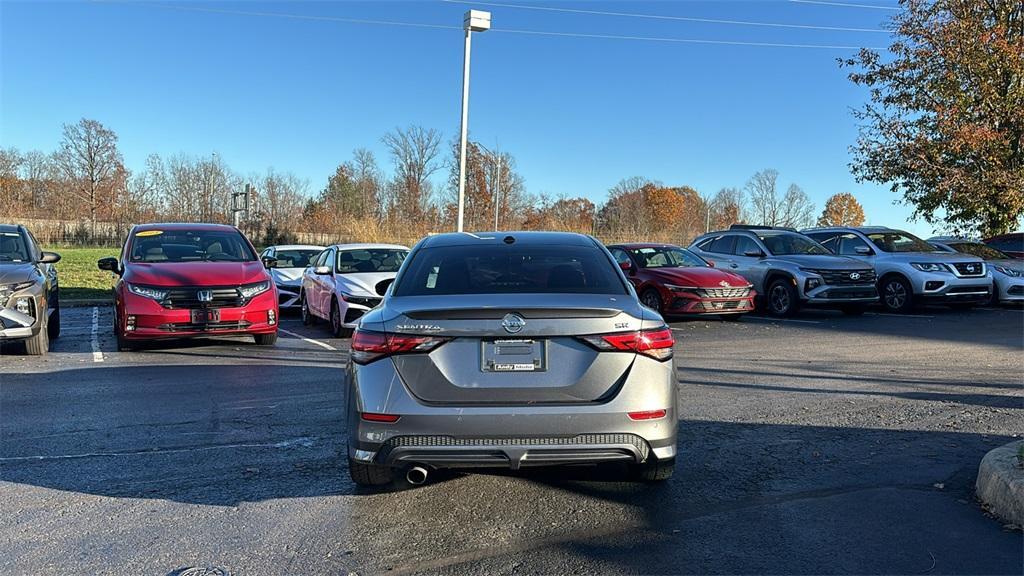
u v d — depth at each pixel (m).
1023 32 19.48
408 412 3.68
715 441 5.41
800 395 6.98
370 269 12.15
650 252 13.97
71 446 5.33
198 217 54.78
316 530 3.84
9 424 5.94
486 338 3.72
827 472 4.72
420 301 4.02
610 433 3.70
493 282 4.41
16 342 10.41
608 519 3.97
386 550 3.60
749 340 10.85
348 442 3.96
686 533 3.78
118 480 4.62
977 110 19.27
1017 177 18.73
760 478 4.61
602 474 4.68
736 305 12.58
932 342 10.59
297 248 16.84
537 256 4.76
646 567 3.40
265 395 7.03
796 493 4.34
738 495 4.31
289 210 54.75
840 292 13.27
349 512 4.09
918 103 20.20
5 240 10.10
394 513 4.07
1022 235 17.72
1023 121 18.72
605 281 4.46
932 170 19.69
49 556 3.53
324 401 6.78
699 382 7.61
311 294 12.84
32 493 4.39
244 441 5.46
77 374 8.09
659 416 3.80
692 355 9.40
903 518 3.94
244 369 8.43
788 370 8.30
